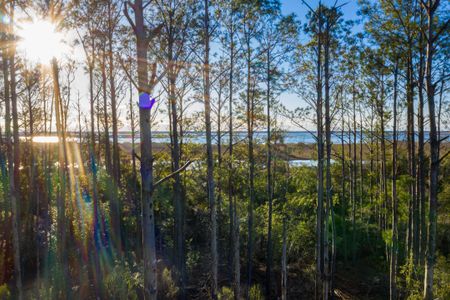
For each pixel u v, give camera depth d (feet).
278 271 55.11
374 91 40.86
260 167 54.24
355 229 61.41
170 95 39.19
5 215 43.32
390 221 59.00
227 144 53.26
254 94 45.32
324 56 35.96
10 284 42.68
